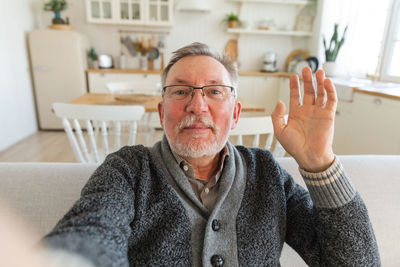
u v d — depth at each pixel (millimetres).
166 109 721
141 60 4398
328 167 630
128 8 4023
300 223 738
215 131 704
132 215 596
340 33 3877
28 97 3805
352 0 3646
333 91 631
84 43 4004
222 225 671
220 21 4461
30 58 3852
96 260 371
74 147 1684
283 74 4113
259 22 4445
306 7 4332
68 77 3857
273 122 695
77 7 4223
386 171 982
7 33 3309
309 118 658
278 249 699
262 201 713
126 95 2592
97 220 458
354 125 2689
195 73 704
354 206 619
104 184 578
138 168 676
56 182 804
